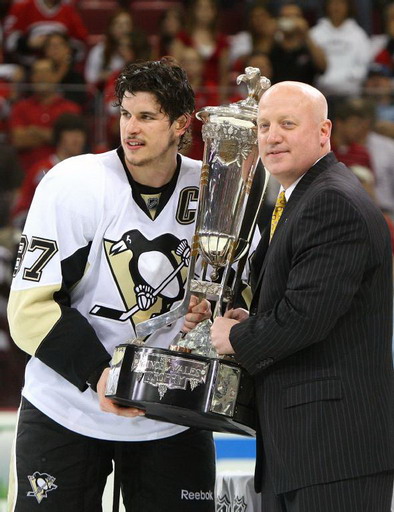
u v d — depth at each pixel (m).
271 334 5.86
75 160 6.79
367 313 5.98
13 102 11.86
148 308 6.74
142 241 6.70
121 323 6.74
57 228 6.61
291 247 6.01
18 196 11.77
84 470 6.79
